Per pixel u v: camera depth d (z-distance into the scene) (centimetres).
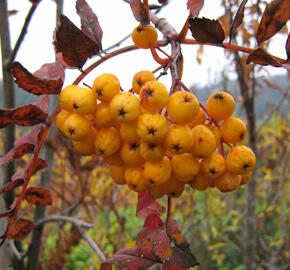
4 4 21
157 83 12
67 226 57
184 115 12
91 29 12
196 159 13
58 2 24
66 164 40
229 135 13
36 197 16
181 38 13
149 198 15
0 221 19
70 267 57
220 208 68
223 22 33
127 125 12
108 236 50
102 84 12
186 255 14
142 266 14
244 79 36
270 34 13
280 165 65
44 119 13
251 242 40
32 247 26
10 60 21
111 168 14
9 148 23
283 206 60
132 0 13
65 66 13
